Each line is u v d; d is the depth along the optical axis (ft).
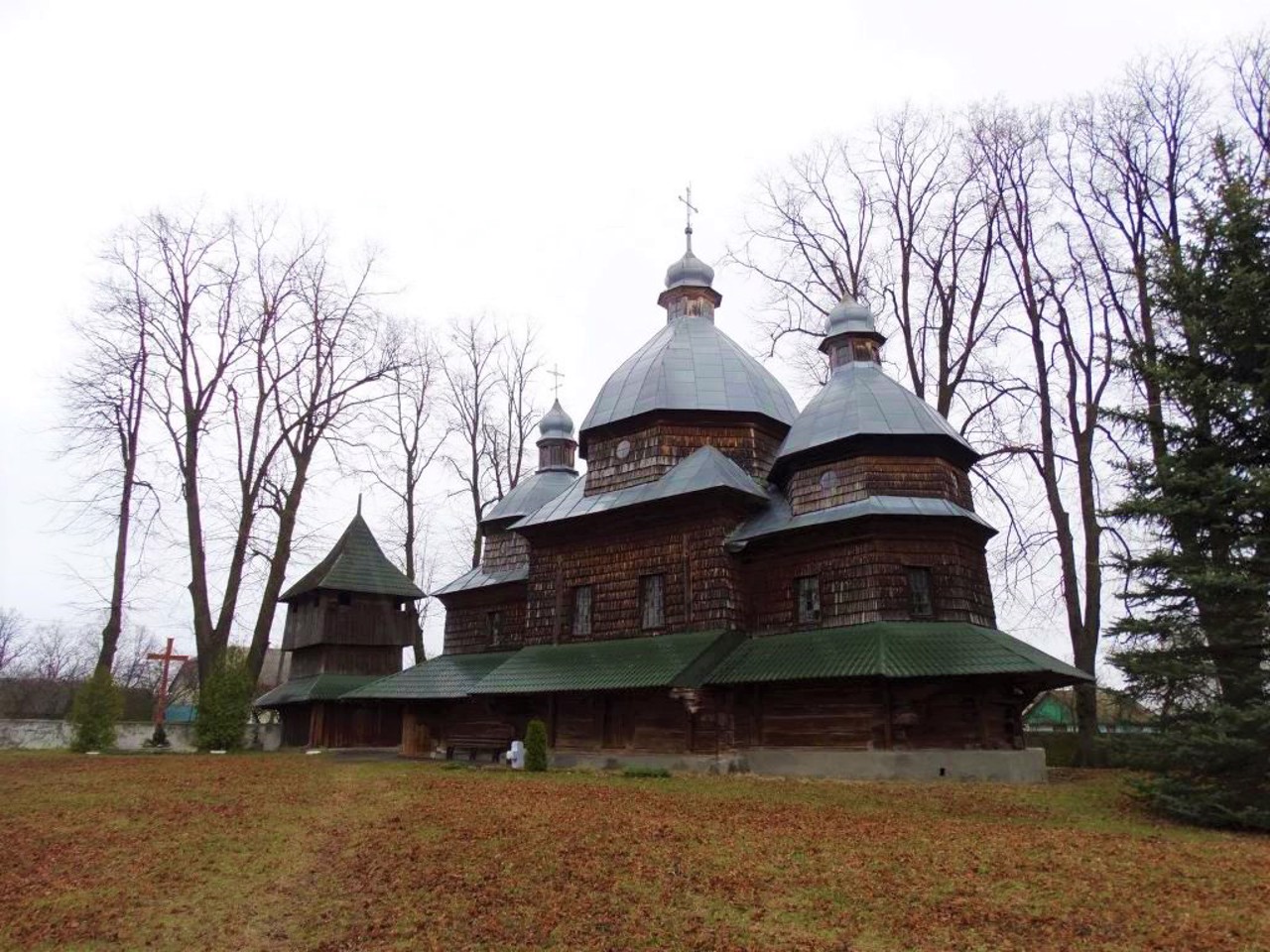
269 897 32.86
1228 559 47.29
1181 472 48.11
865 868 35.42
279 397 121.49
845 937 27.73
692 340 101.45
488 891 32.78
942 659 67.26
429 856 37.83
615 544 89.97
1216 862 36.60
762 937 27.81
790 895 31.83
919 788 60.95
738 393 95.40
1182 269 50.85
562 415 126.93
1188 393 49.24
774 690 75.56
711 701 75.92
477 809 49.32
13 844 41.19
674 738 77.97
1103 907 30.32
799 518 80.53
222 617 112.16
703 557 83.15
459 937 28.40
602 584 89.92
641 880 33.78
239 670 110.01
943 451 80.28
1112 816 49.01
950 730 70.33
